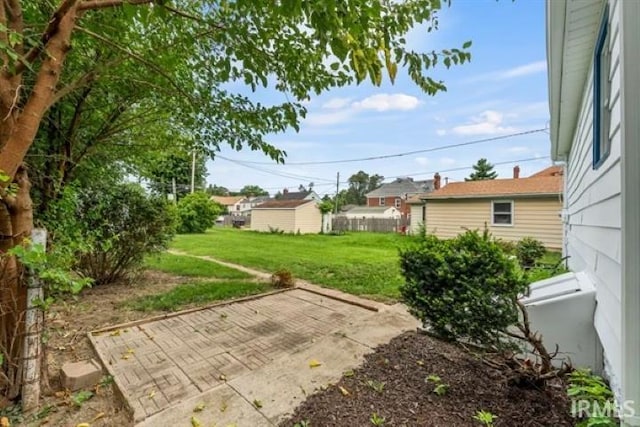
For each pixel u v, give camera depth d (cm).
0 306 194
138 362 264
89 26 248
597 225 241
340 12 159
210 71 295
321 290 500
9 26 175
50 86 177
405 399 201
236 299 447
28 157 303
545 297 261
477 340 237
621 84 142
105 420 194
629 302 136
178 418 190
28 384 199
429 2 207
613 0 179
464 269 240
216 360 268
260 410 196
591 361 243
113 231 489
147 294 471
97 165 437
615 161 179
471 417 181
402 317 369
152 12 216
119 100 366
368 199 3309
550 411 185
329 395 209
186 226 1769
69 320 360
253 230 2089
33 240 196
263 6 188
